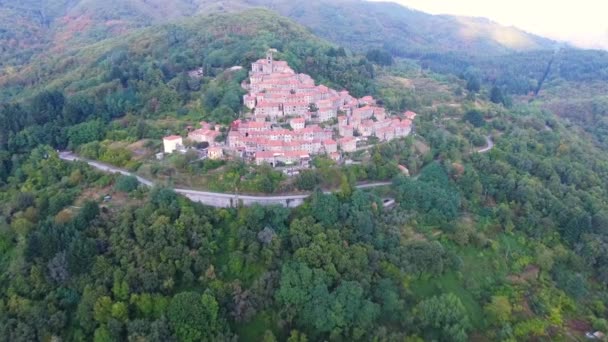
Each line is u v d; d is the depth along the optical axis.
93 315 124.81
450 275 157.88
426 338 137.75
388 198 182.38
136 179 166.50
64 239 136.75
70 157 197.75
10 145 195.00
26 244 135.25
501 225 183.12
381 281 144.62
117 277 129.50
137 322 122.50
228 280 141.25
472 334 141.88
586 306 159.50
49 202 156.88
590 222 181.38
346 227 157.50
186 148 192.88
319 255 145.12
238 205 160.50
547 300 156.00
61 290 130.25
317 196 160.25
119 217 146.75
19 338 119.50
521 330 143.12
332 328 134.75
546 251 171.88
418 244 158.75
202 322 126.06
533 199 190.75
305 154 188.88
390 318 140.38
